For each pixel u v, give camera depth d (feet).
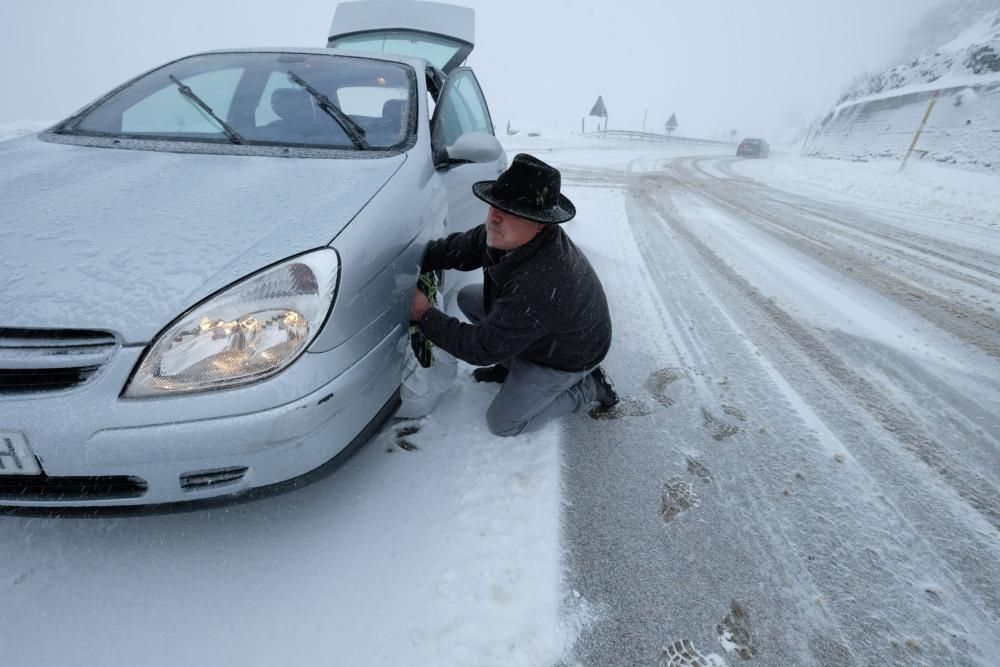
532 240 4.63
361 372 4.08
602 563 4.26
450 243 5.62
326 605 3.77
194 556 4.08
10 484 3.53
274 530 4.35
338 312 3.84
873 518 4.97
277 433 3.55
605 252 13.80
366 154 5.58
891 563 4.47
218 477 3.62
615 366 7.64
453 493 4.86
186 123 6.06
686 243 15.84
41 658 3.32
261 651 3.45
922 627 3.91
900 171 38.81
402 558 4.17
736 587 4.13
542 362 5.25
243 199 4.33
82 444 3.27
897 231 19.95
